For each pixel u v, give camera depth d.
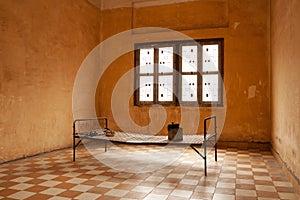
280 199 3.54
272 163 5.60
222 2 7.89
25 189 3.90
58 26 7.01
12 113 5.64
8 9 5.56
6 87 5.50
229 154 6.55
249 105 7.45
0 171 4.86
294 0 4.09
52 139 6.80
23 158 5.92
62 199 3.51
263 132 7.31
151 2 8.57
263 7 7.41
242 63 7.53
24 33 5.96
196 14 8.12
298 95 3.83
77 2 7.77
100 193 3.75
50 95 6.74
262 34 7.40
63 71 7.21
